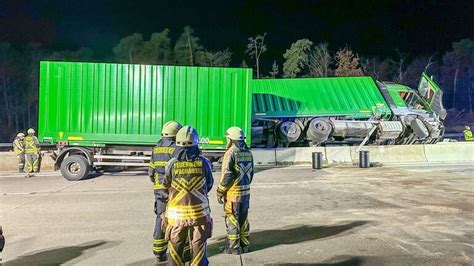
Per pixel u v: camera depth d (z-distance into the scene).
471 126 42.00
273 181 13.50
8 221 8.30
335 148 18.91
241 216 6.11
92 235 7.18
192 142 4.59
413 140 21.27
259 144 20.41
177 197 4.46
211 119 14.57
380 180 13.55
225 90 14.66
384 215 8.49
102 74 14.31
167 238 4.50
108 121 14.28
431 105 21.94
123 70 14.36
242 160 6.04
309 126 19.84
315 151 18.83
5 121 41.97
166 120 14.41
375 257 5.85
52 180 14.27
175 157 4.55
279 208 9.27
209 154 14.74
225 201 6.09
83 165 14.06
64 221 8.26
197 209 4.43
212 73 14.63
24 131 41.41
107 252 6.19
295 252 6.09
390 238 6.80
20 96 42.66
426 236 6.91
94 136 14.20
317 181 13.45
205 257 4.52
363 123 20.06
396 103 20.78
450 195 10.77
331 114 20.09
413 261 5.68
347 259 5.77
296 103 20.30
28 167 16.08
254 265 5.55
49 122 14.20
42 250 6.33
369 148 19.08
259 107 20.12
